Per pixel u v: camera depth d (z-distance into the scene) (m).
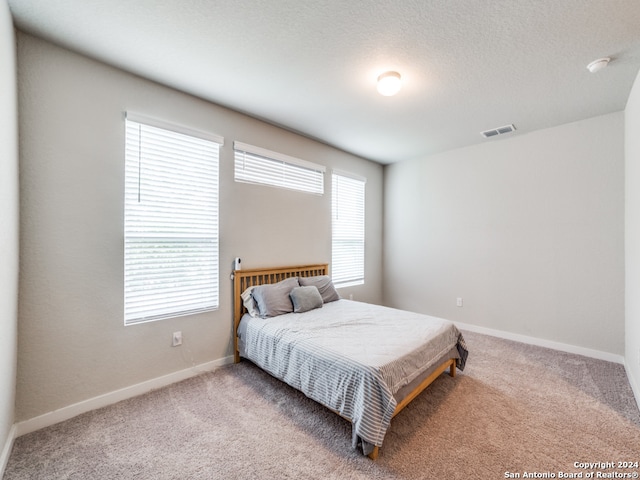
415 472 1.49
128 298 2.22
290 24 1.72
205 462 1.56
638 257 2.23
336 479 1.45
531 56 2.00
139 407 2.06
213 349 2.70
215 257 2.73
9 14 1.56
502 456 1.59
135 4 1.57
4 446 1.52
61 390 1.91
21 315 1.77
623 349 2.82
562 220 3.18
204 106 2.64
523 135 3.44
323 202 3.86
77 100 1.99
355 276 4.40
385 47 1.92
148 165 2.32
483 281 3.77
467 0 1.53
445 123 3.16
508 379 2.49
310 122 3.14
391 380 1.71
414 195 4.50
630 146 2.54
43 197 1.85
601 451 1.63
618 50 1.93
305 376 1.99
